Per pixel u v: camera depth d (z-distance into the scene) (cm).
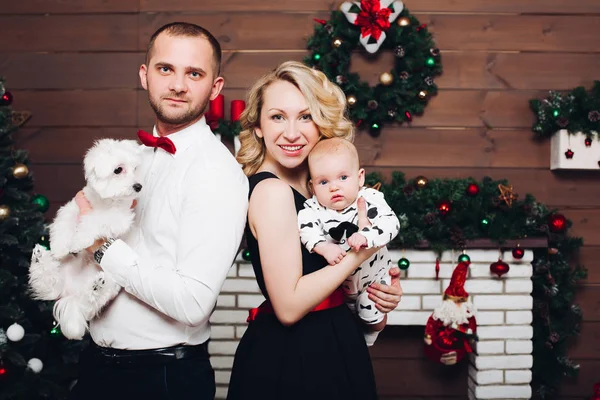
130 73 342
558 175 338
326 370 156
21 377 276
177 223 156
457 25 337
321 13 337
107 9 341
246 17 338
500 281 320
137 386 155
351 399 157
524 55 338
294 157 171
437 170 338
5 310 265
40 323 294
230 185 155
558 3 338
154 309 156
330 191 169
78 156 342
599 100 316
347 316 166
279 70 173
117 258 148
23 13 342
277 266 152
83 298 155
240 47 338
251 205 160
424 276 321
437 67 330
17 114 340
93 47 342
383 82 320
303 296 151
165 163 164
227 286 324
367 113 328
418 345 345
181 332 157
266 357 159
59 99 343
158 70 160
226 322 323
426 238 314
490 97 338
